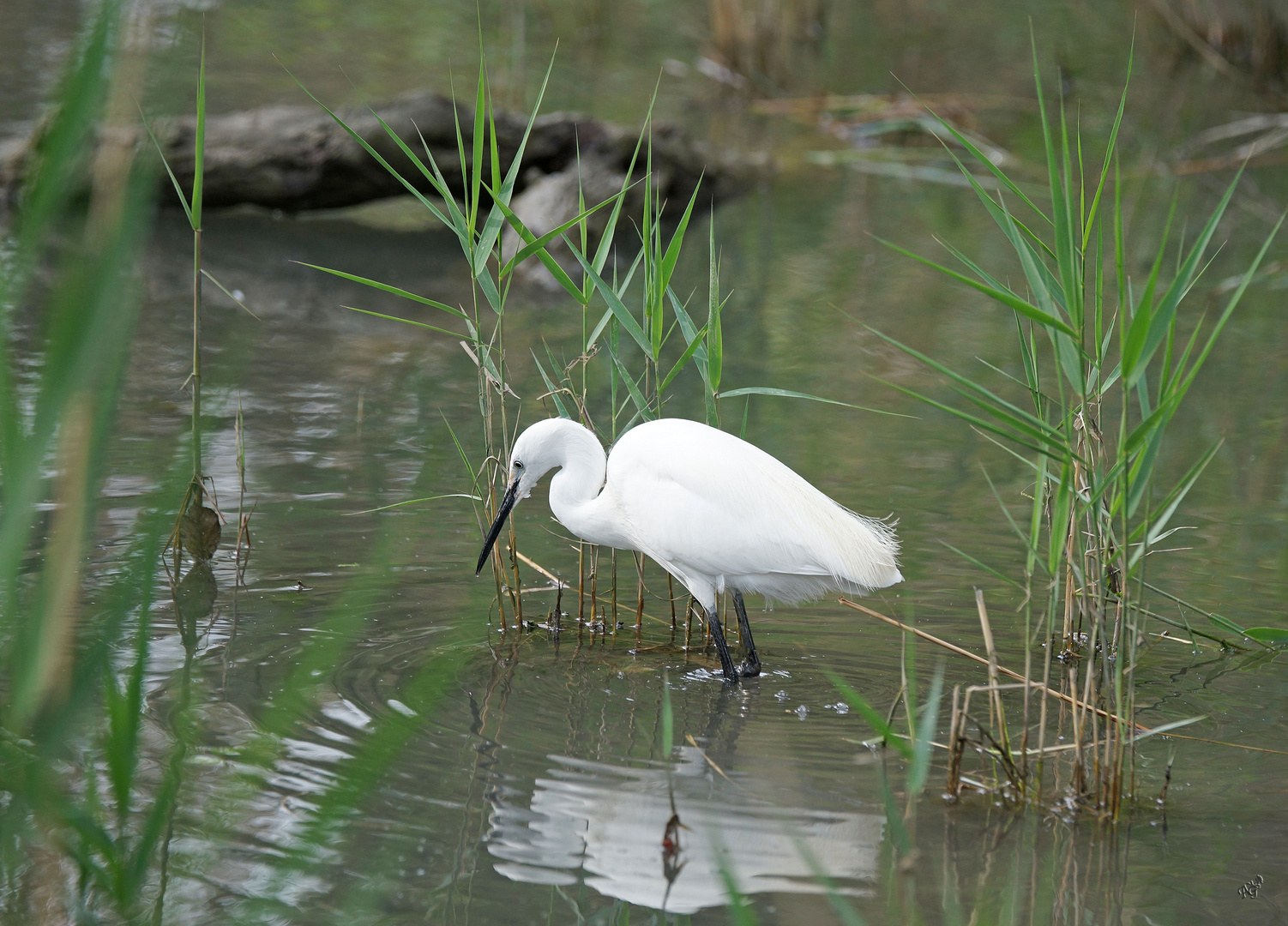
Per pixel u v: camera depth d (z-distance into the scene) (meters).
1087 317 18.98
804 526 9.15
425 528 11.69
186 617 9.55
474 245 9.82
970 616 10.34
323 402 15.00
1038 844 6.95
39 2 35.47
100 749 7.38
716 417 10.02
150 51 1.83
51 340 1.88
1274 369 17.88
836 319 19.58
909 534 11.80
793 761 7.94
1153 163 29.25
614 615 10.27
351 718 8.13
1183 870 6.67
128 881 3.84
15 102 25.80
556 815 7.10
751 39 34.66
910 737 7.55
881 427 15.21
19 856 6.18
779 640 10.12
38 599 2.07
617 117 30.41
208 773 7.25
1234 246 23.81
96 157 1.83
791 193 27.08
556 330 18.64
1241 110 33.97
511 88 32.03
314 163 22.31
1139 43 40.41
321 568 10.62
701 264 22.36
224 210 24.20
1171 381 7.07
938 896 6.38
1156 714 8.74
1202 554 11.47
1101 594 7.73
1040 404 8.55
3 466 1.92
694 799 7.37
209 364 15.98
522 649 9.71
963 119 30.97
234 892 6.09
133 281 1.89
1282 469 13.95
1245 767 7.95
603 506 9.90
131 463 12.30
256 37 35.34
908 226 24.80
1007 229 7.59
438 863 6.51
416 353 17.28
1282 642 9.70
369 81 31.72
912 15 42.69
